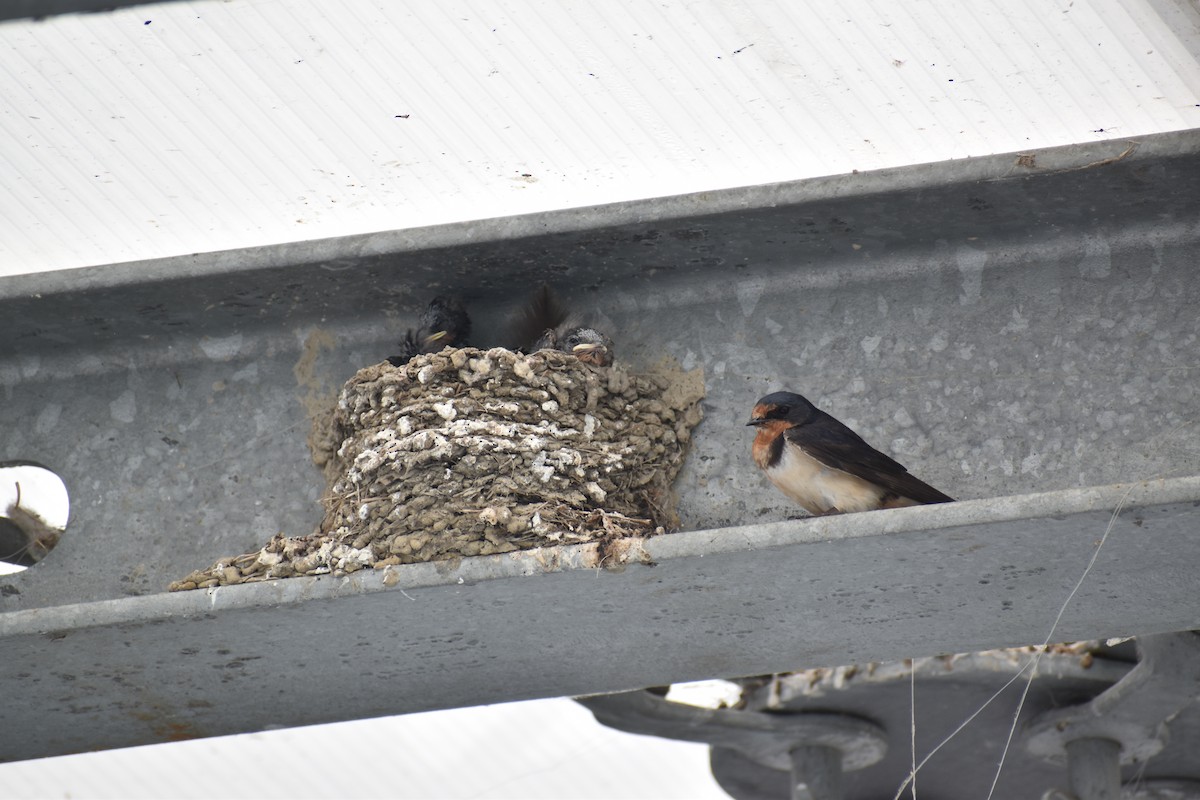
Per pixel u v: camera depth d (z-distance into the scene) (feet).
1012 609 32.78
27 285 35.94
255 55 32.35
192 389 37.37
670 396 36.01
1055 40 31.94
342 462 36.04
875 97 33.27
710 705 45.80
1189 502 28.35
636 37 31.99
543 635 33.32
